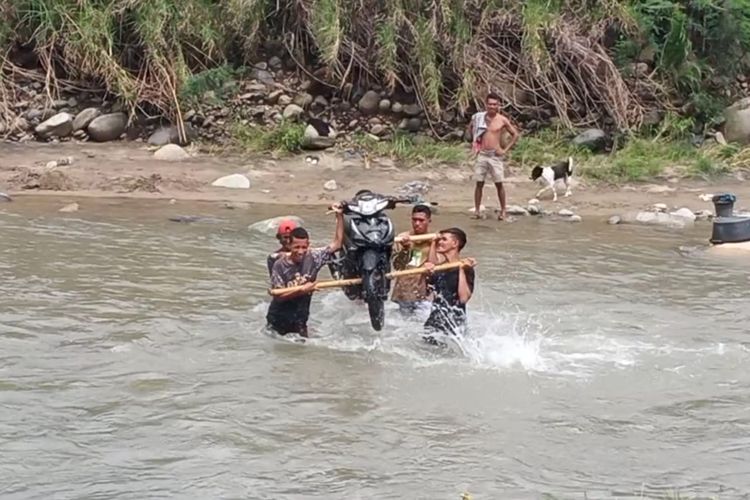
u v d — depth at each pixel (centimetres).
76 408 634
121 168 1522
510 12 1789
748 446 606
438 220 1330
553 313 886
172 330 797
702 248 1195
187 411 633
